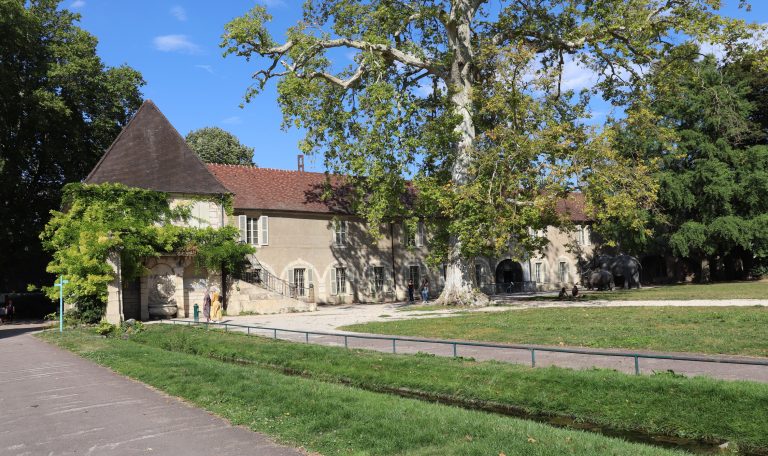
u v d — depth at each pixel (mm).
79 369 14516
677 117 48469
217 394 10352
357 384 12891
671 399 9188
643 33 28312
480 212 27359
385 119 27891
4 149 35031
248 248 34219
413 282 46562
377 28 30844
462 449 6719
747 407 8430
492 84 27344
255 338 19281
